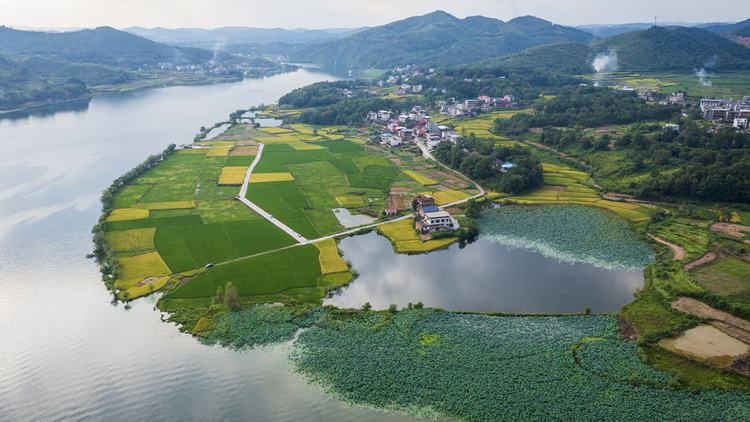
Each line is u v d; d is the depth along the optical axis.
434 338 91.88
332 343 91.06
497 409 74.50
